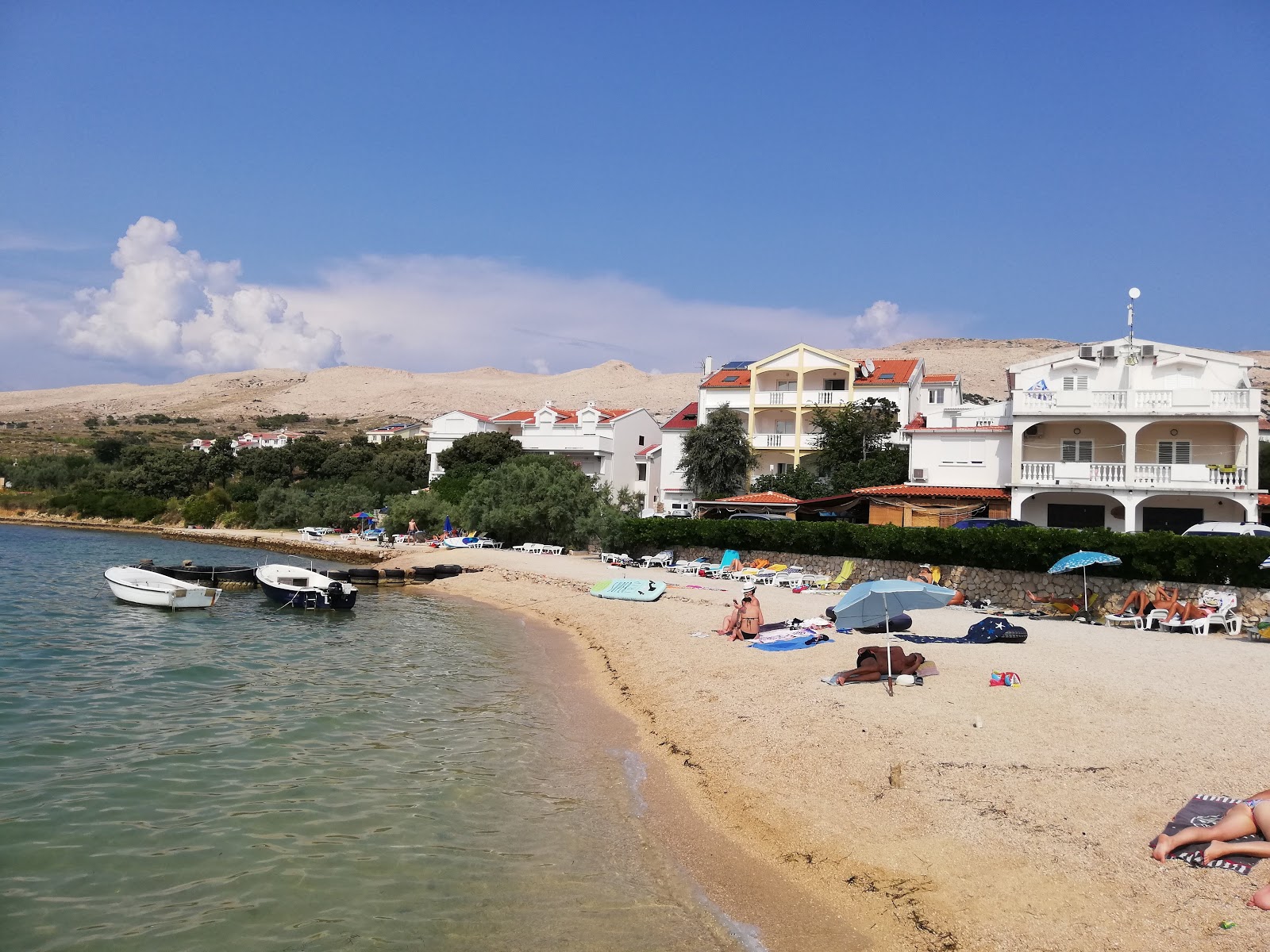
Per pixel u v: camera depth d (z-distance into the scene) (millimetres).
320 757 15969
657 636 28047
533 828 12828
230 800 13617
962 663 19766
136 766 15141
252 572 42969
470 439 84562
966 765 13320
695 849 12117
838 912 10078
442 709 20078
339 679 23078
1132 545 28688
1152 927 8719
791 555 43281
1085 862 10141
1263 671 19234
